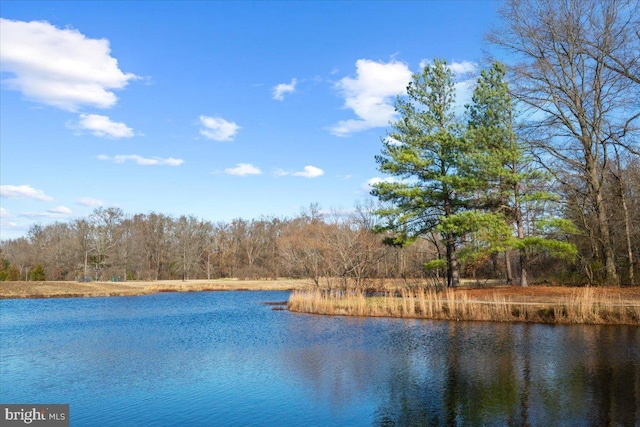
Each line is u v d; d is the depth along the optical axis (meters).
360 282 39.44
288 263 57.88
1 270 80.38
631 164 35.81
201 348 21.19
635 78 29.00
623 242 35.50
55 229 98.94
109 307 43.03
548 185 31.50
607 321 23.92
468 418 11.43
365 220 47.16
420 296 31.84
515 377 14.77
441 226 31.19
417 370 16.08
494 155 29.78
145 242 96.06
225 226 109.62
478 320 26.52
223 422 11.76
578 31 30.48
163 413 12.48
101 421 12.03
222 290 67.31
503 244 30.00
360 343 21.20
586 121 31.05
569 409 11.80
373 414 11.99
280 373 16.25
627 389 13.26
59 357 19.62
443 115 34.41
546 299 27.33
